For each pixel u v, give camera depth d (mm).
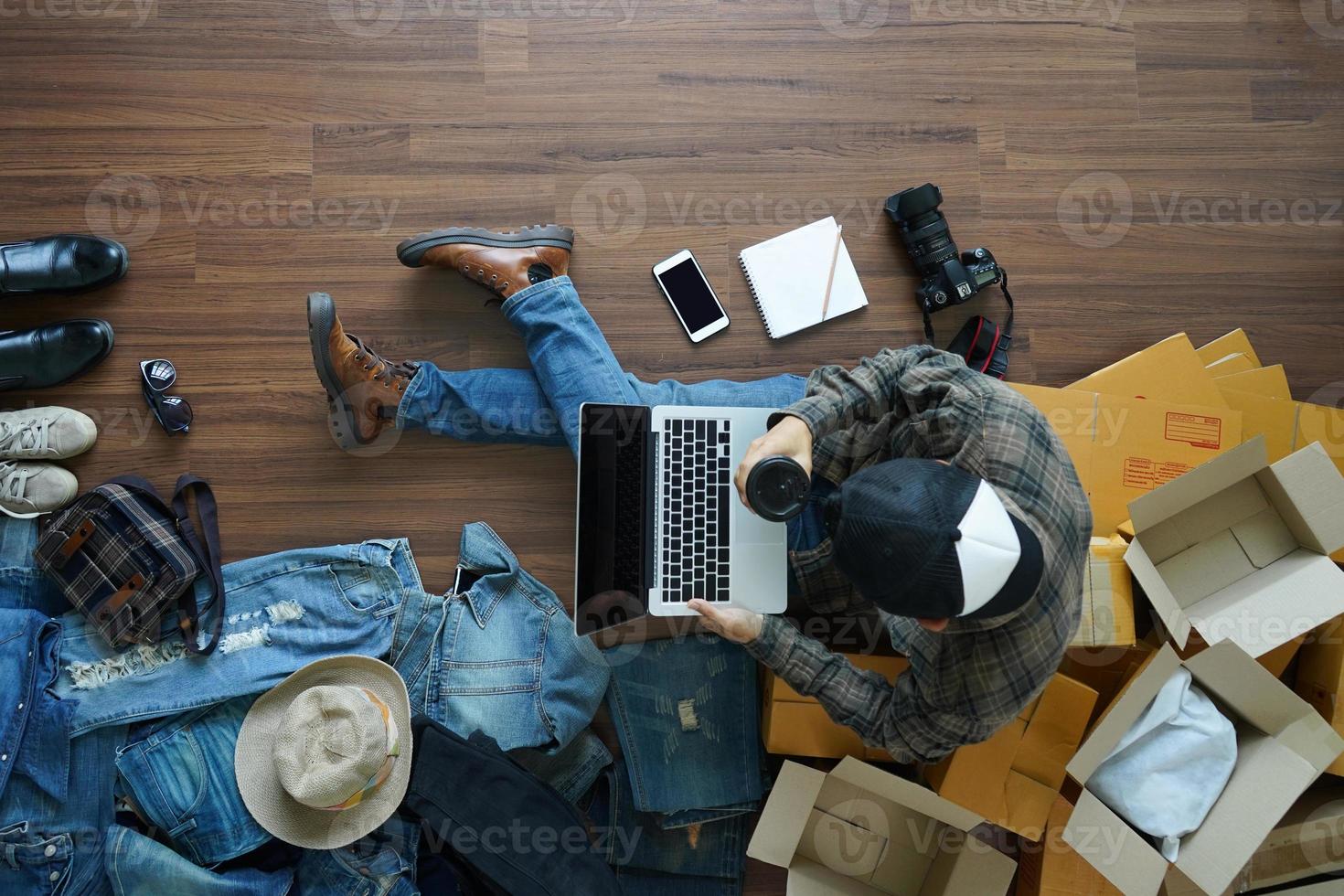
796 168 1918
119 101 1880
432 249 1773
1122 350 1939
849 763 1531
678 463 1625
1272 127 1972
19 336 1790
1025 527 1075
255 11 1887
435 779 1600
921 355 1331
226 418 1859
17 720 1632
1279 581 1537
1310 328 1958
